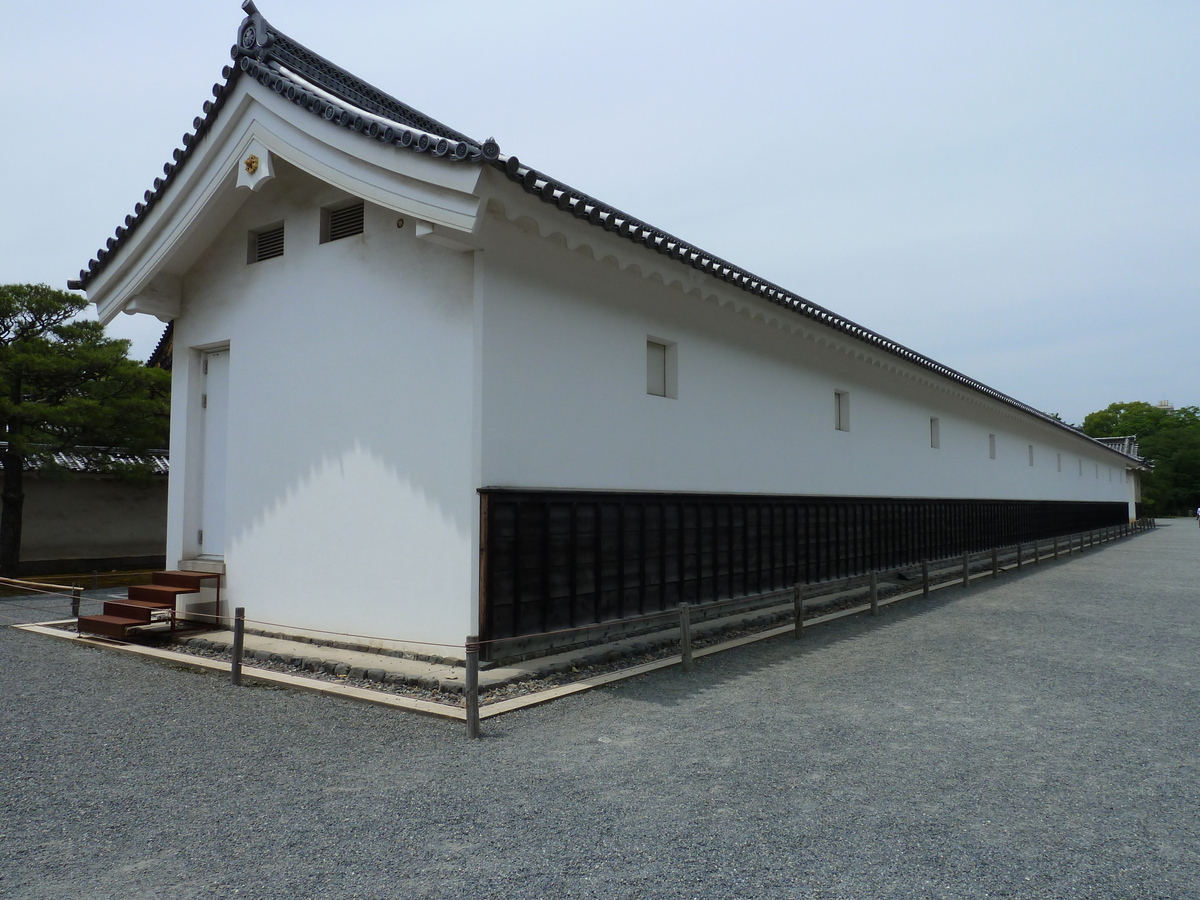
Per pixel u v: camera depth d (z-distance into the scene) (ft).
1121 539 101.91
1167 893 10.11
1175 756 15.85
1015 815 12.67
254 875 10.45
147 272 28.94
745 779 14.17
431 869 10.61
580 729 17.30
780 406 38.11
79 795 13.44
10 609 37.04
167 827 12.07
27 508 54.13
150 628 27.89
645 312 29.71
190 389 30.71
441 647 22.63
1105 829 12.17
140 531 60.64
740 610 33.24
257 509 27.84
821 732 17.17
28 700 19.90
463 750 15.80
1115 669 24.04
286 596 26.71
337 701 19.75
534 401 24.41
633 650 24.93
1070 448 97.09
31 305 46.62
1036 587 46.03
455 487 22.72
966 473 62.28
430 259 23.82
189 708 19.12
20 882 10.28
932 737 16.92
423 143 20.07
